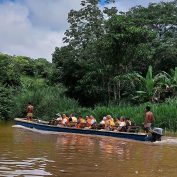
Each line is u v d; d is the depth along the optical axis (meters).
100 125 23.19
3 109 38.16
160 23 41.22
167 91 31.97
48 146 16.03
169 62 38.34
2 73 43.38
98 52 34.56
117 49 33.22
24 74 53.16
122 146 16.95
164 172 10.72
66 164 11.51
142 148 16.41
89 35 39.03
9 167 10.67
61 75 38.91
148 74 32.28
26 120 27.86
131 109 28.20
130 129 21.27
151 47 37.38
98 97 37.06
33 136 20.47
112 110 29.33
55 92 38.47
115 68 34.56
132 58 34.12
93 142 18.27
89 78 35.47
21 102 37.28
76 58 38.09
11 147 15.27
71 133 22.64
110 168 11.10
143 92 31.78
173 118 25.45
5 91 39.75
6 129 25.05
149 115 21.47
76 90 37.00
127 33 32.38
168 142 19.02
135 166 11.58
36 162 11.66
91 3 39.03
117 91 35.47
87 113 31.36
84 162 12.02
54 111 34.81
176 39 39.62
